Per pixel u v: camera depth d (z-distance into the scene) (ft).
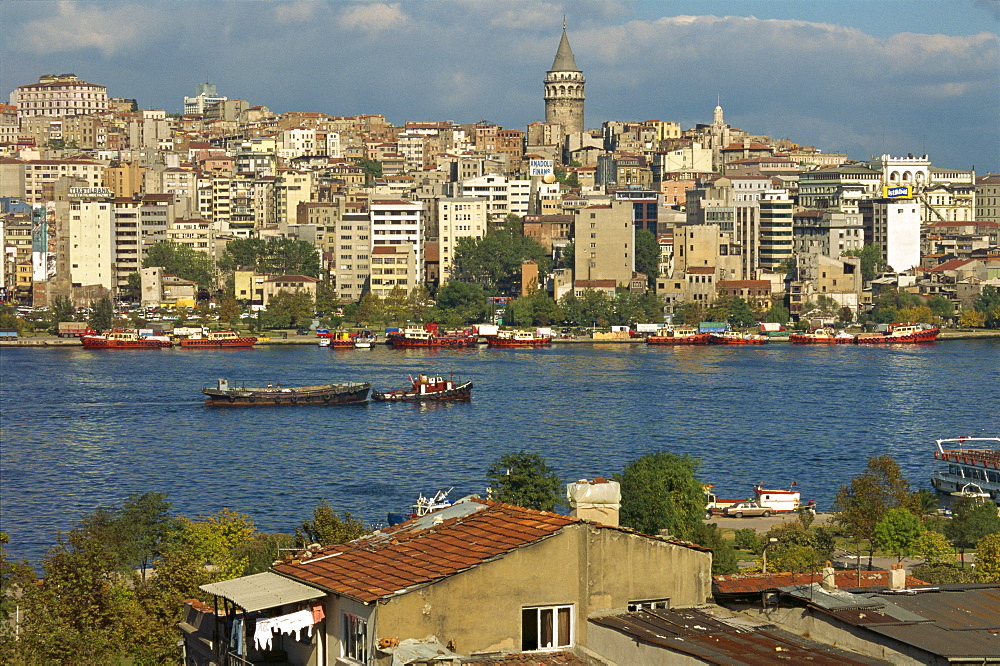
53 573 408.87
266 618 240.73
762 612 263.90
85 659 374.22
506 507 262.26
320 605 241.14
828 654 236.63
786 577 353.72
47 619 387.96
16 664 374.02
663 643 233.55
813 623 254.27
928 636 241.76
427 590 232.73
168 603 406.82
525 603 240.53
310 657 241.96
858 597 261.85
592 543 246.88
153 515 655.35
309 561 259.19
